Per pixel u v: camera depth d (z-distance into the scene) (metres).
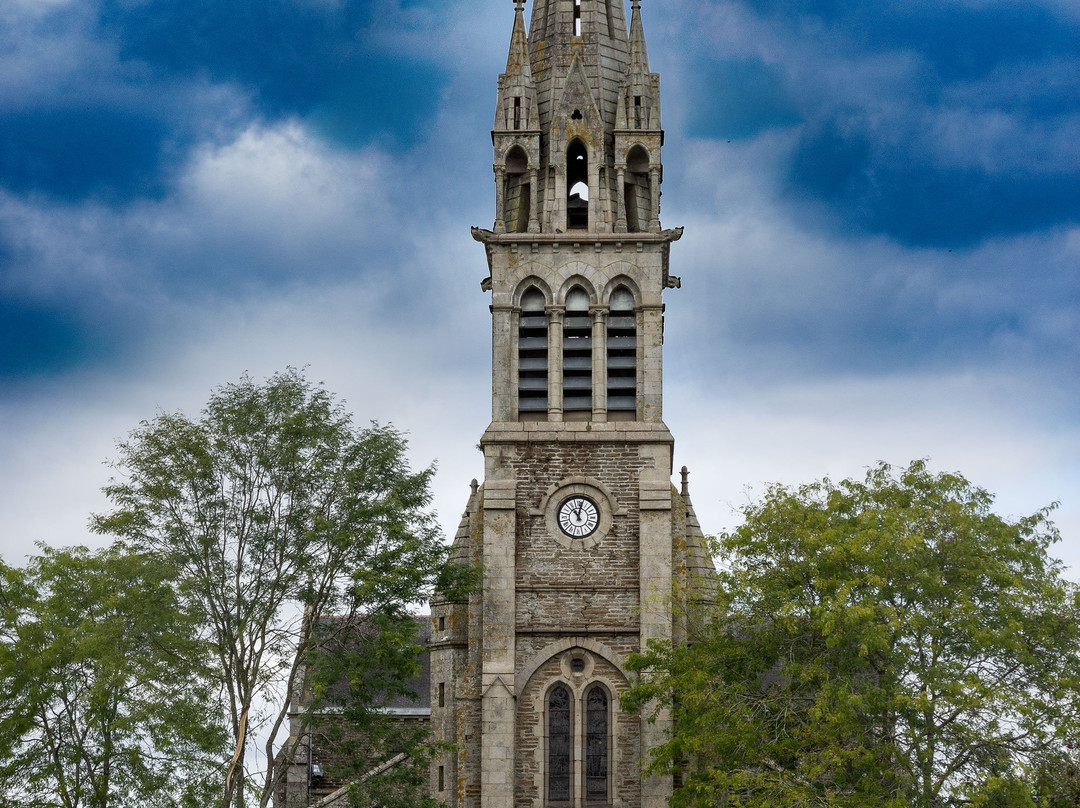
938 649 50.50
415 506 59.69
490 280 67.81
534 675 61.81
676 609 58.72
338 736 58.66
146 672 54.41
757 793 51.12
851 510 54.69
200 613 56.00
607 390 64.62
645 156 67.56
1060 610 51.53
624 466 63.56
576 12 69.81
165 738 54.38
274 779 57.34
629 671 61.47
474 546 63.66
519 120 66.88
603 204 66.25
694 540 64.00
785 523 53.38
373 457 59.41
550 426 63.91
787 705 51.91
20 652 54.72
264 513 58.66
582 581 62.50
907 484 54.69
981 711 50.22
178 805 54.50
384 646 56.22
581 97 67.06
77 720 56.16
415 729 61.09
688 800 54.59
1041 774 49.41
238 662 56.19
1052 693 49.91
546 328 65.31
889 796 48.72
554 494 63.31
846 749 49.16
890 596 51.47
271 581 57.94
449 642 63.66
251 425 59.06
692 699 53.56
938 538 52.41
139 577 55.97
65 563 56.34
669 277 69.00
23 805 53.66
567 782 61.31
